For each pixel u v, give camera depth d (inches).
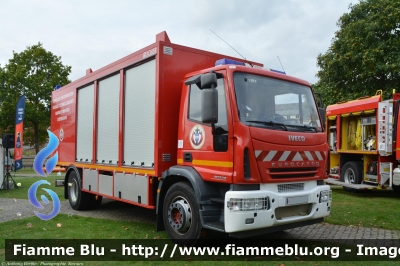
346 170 473.4
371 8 724.0
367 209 338.0
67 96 386.9
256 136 186.9
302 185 207.6
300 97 225.6
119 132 276.1
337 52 761.0
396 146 398.3
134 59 259.9
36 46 1229.1
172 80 234.4
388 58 676.1
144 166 242.5
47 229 262.7
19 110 609.3
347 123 484.4
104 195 296.8
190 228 203.8
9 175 557.6
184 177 215.5
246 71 203.8
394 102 405.4
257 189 187.5
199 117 210.2
